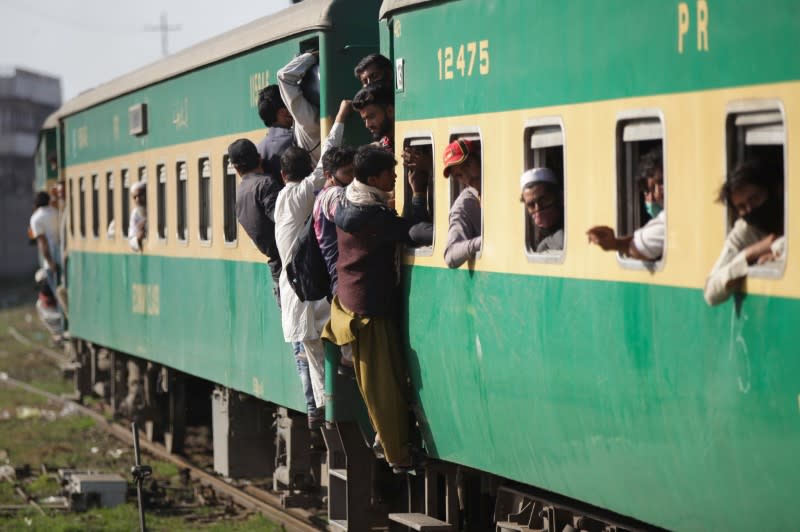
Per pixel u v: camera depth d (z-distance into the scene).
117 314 31.58
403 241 15.35
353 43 17.81
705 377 10.73
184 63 24.75
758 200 10.23
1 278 119.75
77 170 35.91
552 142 12.87
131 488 26.11
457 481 16.45
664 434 11.29
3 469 28.84
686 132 10.85
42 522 23.52
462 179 14.46
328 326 16.00
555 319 12.81
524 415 13.47
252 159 18.81
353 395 17.45
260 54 20.48
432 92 14.99
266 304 20.67
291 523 22.50
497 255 13.80
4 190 138.00
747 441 10.31
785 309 9.88
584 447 12.52
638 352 11.56
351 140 17.59
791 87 9.75
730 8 10.32
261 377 21.11
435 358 15.16
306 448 21.20
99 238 33.41
